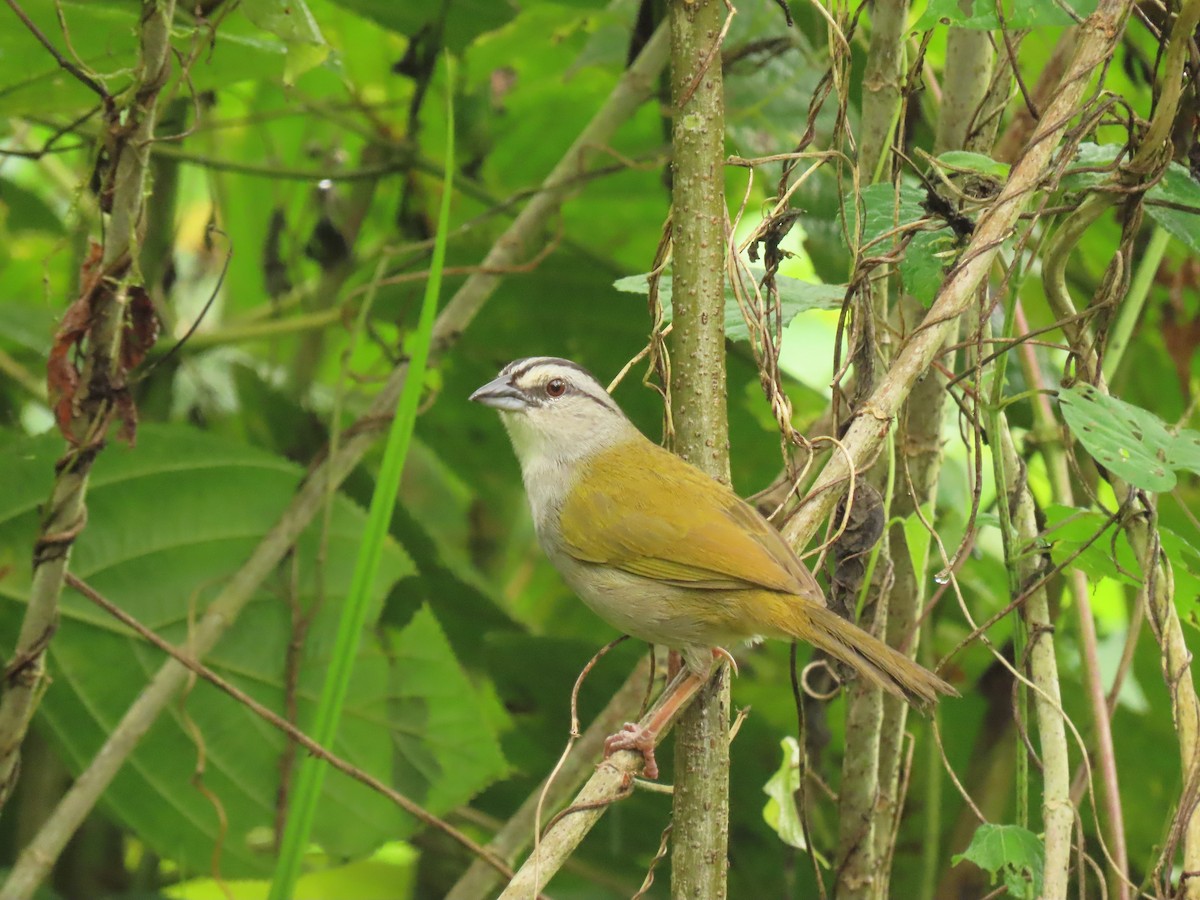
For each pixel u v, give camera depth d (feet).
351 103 41.91
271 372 41.65
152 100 22.59
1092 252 38.19
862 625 28.22
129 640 32.32
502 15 37.99
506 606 39.86
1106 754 27.68
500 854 30.30
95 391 23.04
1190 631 33.55
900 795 28.14
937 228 24.32
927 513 28.35
